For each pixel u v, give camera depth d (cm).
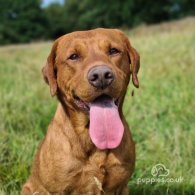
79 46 87
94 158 88
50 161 89
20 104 163
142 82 188
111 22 1148
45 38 1243
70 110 89
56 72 93
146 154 120
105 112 84
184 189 105
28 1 1202
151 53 261
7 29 1168
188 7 1077
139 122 145
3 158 114
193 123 142
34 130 132
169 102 160
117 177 89
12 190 102
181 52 246
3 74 254
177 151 119
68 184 88
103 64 82
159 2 1079
